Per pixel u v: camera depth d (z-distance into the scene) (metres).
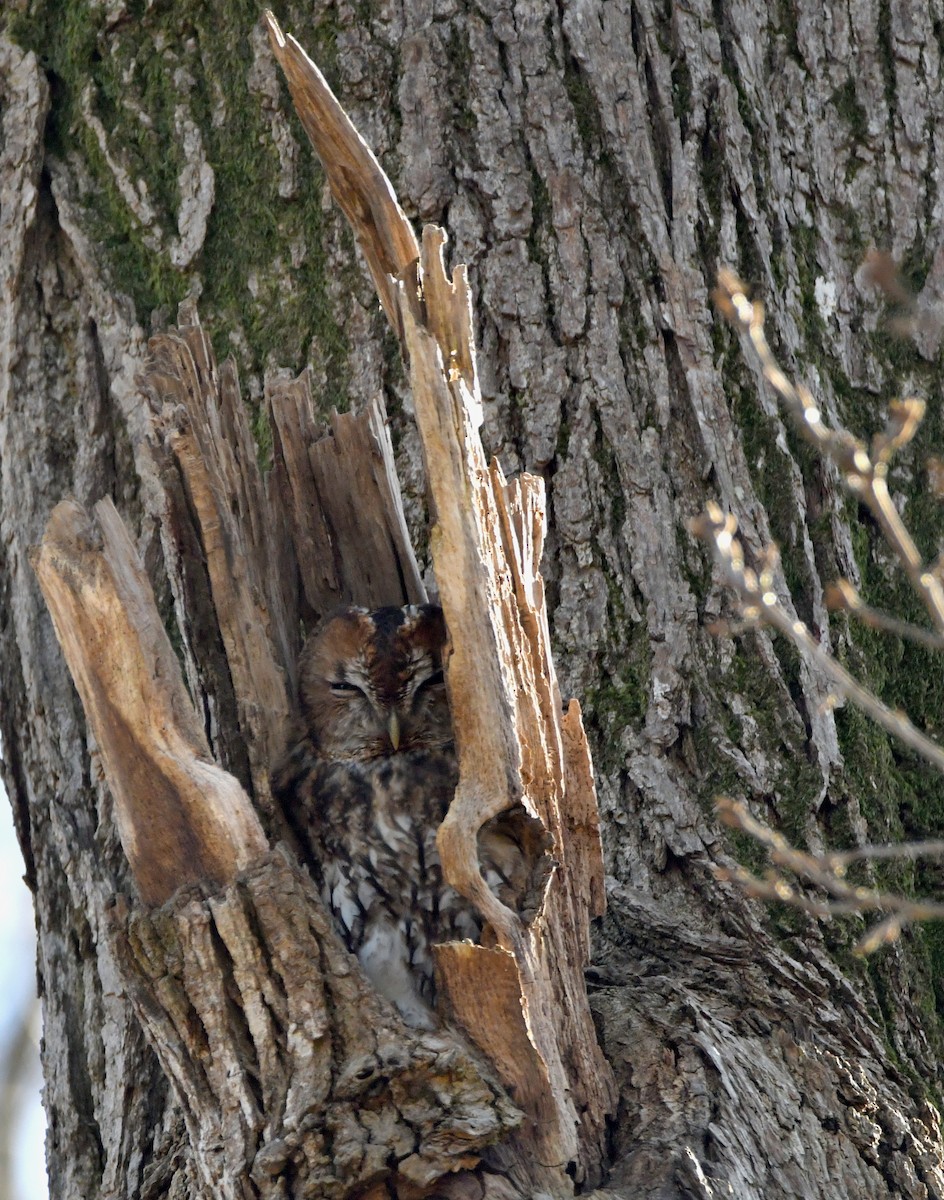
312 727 10.42
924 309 11.28
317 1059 7.63
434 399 7.86
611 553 10.12
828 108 11.61
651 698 9.85
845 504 10.64
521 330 10.48
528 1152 7.69
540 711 8.30
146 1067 9.66
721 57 11.24
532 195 10.73
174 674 8.06
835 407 10.92
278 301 10.83
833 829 9.74
